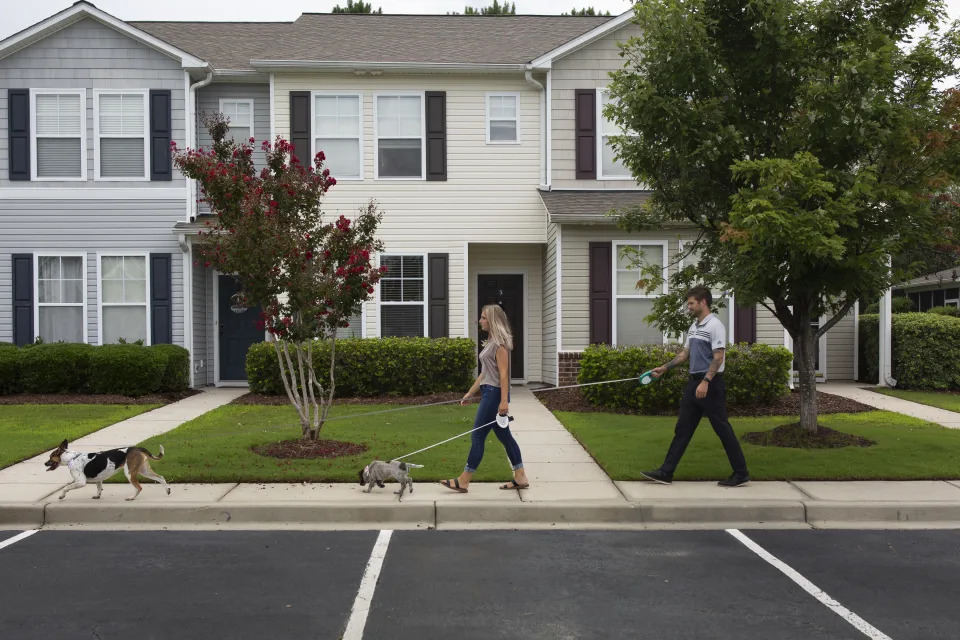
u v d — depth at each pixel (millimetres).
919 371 15133
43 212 15367
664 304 9336
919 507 6836
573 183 15844
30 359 13695
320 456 8734
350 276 8688
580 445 9664
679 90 8531
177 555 5828
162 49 15328
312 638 4285
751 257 8117
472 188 16000
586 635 4316
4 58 15328
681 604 4793
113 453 6984
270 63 15312
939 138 7891
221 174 8469
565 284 15109
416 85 15898
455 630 4391
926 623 4496
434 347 14367
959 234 8453
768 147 8820
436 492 7277
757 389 12750
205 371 16312
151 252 15477
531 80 15773
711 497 7070
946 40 8477
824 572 5422
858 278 8391
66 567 5531
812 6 8508
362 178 15820
